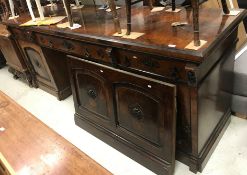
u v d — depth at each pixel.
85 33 1.50
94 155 1.69
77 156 1.06
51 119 2.11
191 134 1.34
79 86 1.76
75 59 1.65
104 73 1.50
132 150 1.58
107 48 1.40
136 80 1.33
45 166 1.04
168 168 1.41
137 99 1.39
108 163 1.62
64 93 2.37
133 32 1.39
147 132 1.45
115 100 1.55
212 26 1.30
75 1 2.24
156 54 1.19
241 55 1.84
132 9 1.82
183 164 1.53
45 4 2.55
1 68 3.24
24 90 2.64
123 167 1.58
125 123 1.56
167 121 1.30
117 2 2.08
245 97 1.71
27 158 1.08
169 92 1.21
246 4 2.30
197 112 1.24
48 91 2.49
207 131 1.45
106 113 1.67
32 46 2.16
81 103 1.85
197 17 1.07
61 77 2.31
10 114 1.36
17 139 1.19
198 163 1.42
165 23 1.46
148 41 1.25
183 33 1.28
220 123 1.62
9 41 2.38
